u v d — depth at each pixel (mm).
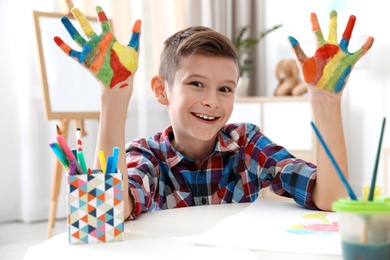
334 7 3102
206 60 1016
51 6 2920
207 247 674
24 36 2865
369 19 2941
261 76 3684
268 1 3627
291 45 900
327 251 640
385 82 2877
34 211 2934
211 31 1058
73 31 832
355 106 3146
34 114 2904
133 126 3258
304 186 949
